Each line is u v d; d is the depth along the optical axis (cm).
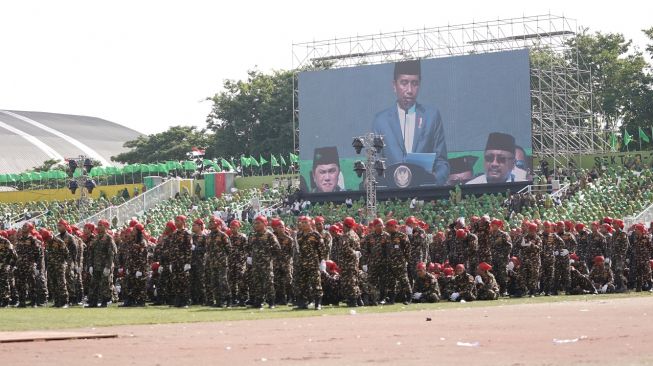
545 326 2147
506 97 7719
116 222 7750
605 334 1911
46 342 1889
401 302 3512
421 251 3750
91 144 16362
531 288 4056
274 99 11419
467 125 7819
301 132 8344
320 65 8994
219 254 3500
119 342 1888
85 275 3928
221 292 3497
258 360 1534
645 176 7544
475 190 7794
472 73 7812
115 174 10656
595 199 7169
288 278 3466
